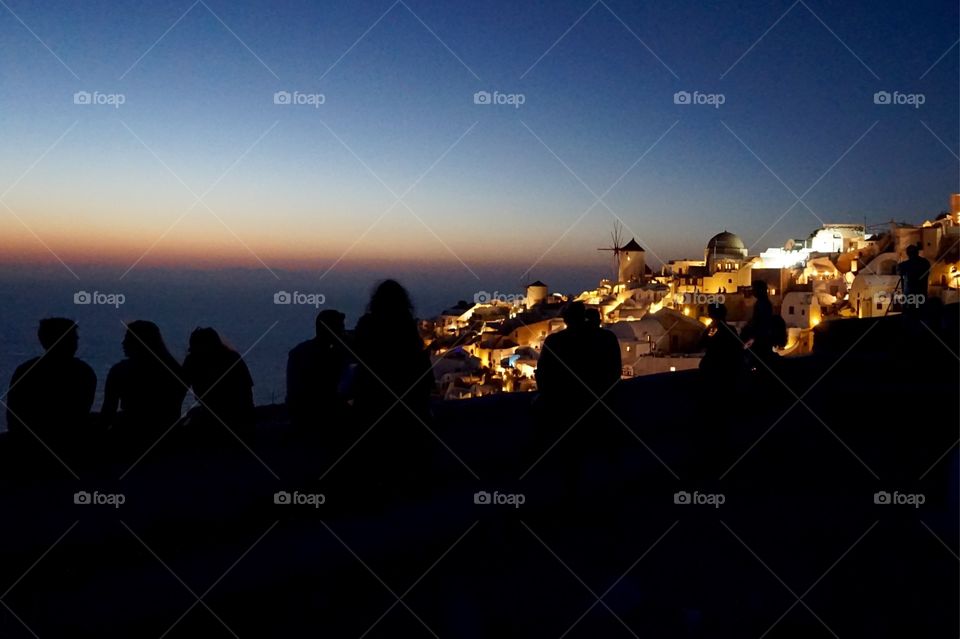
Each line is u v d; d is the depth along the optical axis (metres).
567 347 6.43
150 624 4.65
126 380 7.11
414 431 6.26
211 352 7.66
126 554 5.45
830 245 66.75
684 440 9.09
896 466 7.86
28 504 6.19
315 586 5.24
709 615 4.65
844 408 9.65
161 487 6.61
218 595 4.93
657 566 5.48
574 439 6.43
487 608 4.82
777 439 9.06
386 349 6.14
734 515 6.56
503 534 6.20
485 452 8.47
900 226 53.78
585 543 5.97
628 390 12.80
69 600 4.75
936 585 4.98
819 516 6.44
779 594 4.95
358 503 6.38
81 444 6.88
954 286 43.97
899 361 11.72
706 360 8.20
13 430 6.68
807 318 49.59
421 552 5.84
